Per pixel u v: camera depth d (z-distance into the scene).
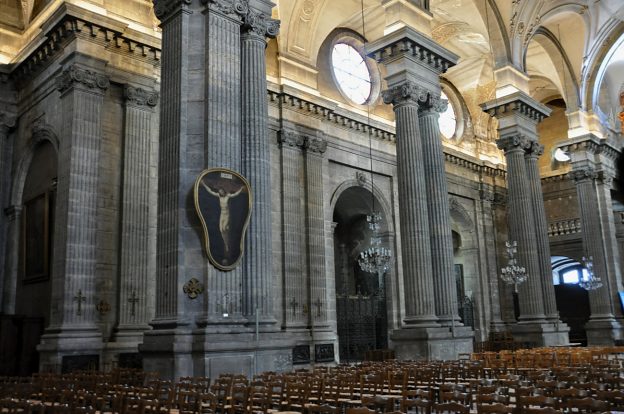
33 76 18.23
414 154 16.84
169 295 10.78
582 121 28.00
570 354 14.71
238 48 12.31
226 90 11.80
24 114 18.58
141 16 17.81
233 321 10.90
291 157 21.53
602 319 26.56
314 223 21.67
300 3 22.28
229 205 11.24
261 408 7.35
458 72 30.27
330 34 24.95
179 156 11.22
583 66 27.70
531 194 22.72
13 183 18.45
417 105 17.33
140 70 17.16
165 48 12.15
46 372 13.31
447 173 28.92
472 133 31.31
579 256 32.22
